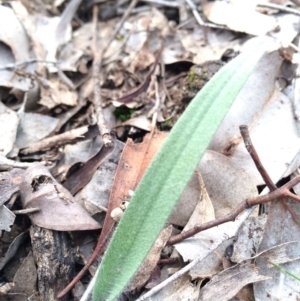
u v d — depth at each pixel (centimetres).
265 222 13
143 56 20
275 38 18
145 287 12
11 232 14
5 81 18
